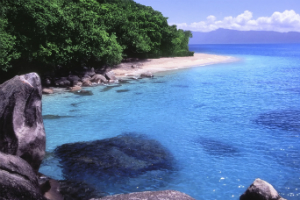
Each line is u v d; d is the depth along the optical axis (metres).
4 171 5.07
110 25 37.38
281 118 15.31
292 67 40.53
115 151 10.82
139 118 15.41
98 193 7.79
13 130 7.07
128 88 23.78
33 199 5.04
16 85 7.32
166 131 13.35
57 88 23.06
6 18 20.56
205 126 14.10
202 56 58.94
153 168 9.43
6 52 19.50
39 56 22.12
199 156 10.48
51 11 22.91
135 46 41.19
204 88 24.12
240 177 8.82
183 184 8.39
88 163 9.66
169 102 19.05
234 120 15.06
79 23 25.62
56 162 9.69
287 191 7.93
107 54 30.20
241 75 32.19
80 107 17.50
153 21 49.38
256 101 19.36
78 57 25.67
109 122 14.66
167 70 36.78
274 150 10.99
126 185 8.27
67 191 7.79
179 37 59.88
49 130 13.27
